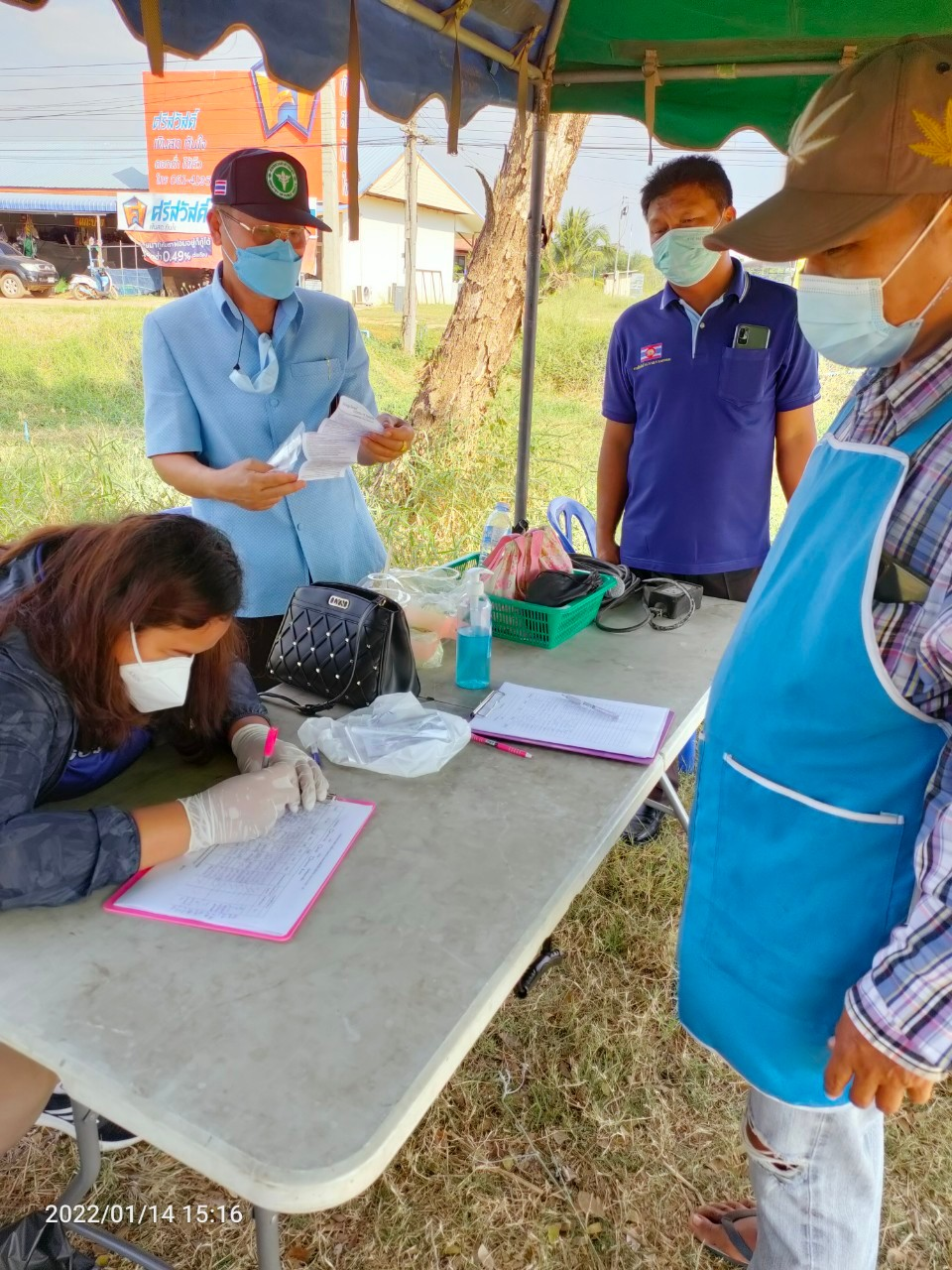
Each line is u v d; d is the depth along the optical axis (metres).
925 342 0.97
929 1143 1.85
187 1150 0.76
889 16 2.06
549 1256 1.59
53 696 1.13
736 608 2.39
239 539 2.18
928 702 0.93
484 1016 0.94
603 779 1.45
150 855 1.14
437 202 28.70
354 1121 0.78
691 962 1.28
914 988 0.87
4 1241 1.43
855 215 0.89
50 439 7.53
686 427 2.46
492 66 2.36
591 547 3.18
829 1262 1.22
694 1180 1.76
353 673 1.67
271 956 1.00
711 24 2.18
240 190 1.86
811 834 1.05
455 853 1.23
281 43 1.74
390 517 4.97
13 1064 1.23
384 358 12.31
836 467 1.05
